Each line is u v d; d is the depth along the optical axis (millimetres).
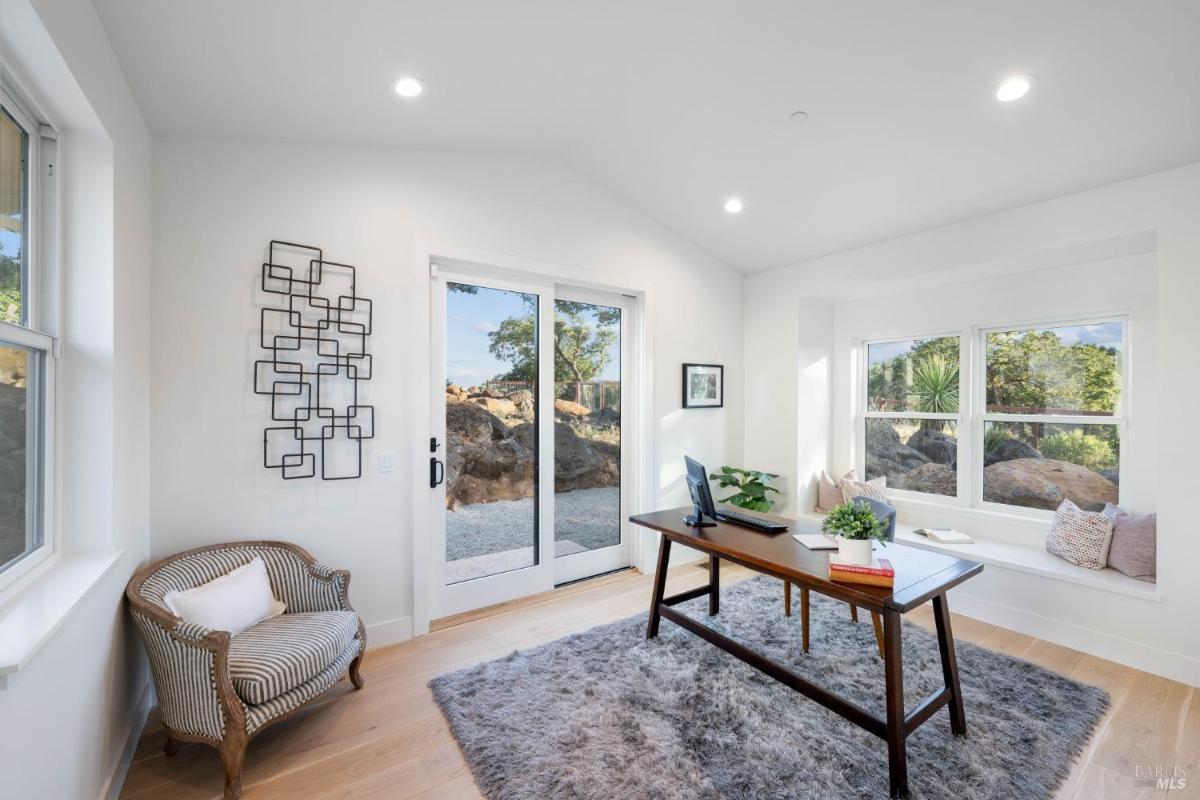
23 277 1536
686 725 2094
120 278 1792
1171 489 2469
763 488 4090
